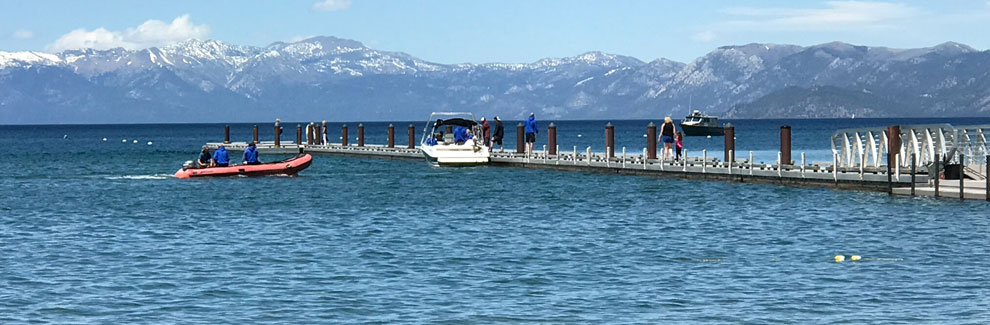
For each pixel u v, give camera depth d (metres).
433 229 36.97
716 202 45.34
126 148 136.50
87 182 62.12
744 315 22.58
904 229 35.12
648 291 25.16
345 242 33.59
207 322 22.23
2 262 29.64
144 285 26.08
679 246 32.44
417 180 60.53
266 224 38.72
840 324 21.72
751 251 31.27
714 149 117.38
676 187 52.69
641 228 37.06
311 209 44.28
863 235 34.12
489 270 28.09
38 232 36.69
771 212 41.16
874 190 46.19
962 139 45.38
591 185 55.03
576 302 24.00
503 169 68.12
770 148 117.81
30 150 127.88
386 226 37.94
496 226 37.88
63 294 24.97
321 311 23.22
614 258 30.06
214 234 35.78
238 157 95.75
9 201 48.97
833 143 52.97
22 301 24.20
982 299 23.83
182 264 29.22
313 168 73.00
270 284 26.17
